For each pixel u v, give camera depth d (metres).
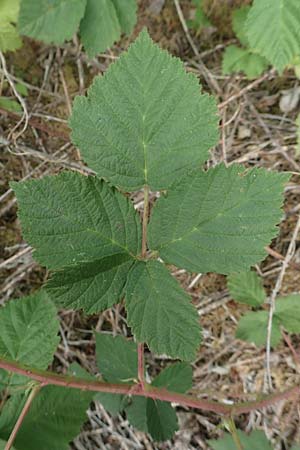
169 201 0.34
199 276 0.62
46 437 0.44
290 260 0.60
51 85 0.67
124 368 0.50
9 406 0.43
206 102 0.34
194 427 0.58
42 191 0.33
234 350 0.60
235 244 0.33
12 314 0.45
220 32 0.67
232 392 0.59
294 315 0.52
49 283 0.32
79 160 0.64
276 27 0.48
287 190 0.62
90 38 0.54
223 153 0.61
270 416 0.57
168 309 0.34
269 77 0.65
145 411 0.50
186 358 0.33
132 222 0.34
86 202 0.34
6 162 0.65
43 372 0.35
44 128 0.63
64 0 0.52
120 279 0.34
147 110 0.34
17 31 0.55
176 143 0.34
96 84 0.34
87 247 0.34
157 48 0.34
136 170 0.35
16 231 0.63
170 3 0.68
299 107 0.65
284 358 0.58
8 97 0.65
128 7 0.53
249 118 0.65
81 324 0.62
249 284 0.54
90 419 0.59
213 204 0.34
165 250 0.34
